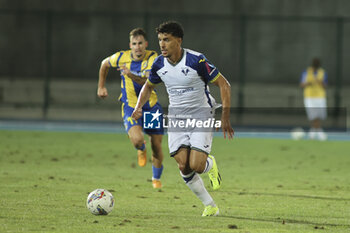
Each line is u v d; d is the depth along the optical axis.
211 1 95.69
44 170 39.06
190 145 25.00
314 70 65.19
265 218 24.97
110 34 92.50
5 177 35.44
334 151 54.94
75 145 54.81
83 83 90.56
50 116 81.44
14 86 85.00
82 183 34.16
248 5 95.62
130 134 32.50
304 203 29.12
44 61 92.31
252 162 46.47
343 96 86.19
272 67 91.56
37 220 23.25
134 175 38.47
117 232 21.33
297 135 66.31
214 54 91.56
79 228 21.89
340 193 32.53
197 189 25.05
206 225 23.02
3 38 92.62
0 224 22.31
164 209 26.73
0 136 59.94
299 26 92.00
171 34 23.84
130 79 32.66
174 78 24.53
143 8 96.12
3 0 95.06
